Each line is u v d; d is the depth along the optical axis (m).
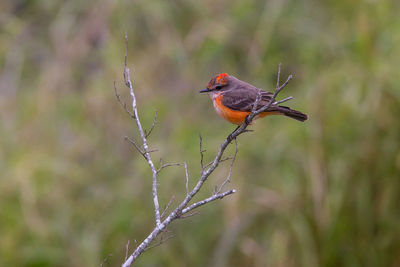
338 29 14.11
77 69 15.31
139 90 14.40
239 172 12.88
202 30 14.84
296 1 14.84
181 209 7.32
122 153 14.06
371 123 12.51
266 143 13.01
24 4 17.00
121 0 15.26
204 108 14.21
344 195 12.32
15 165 13.94
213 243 12.67
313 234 12.23
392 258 12.18
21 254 13.03
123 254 12.81
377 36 13.35
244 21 15.01
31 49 16.39
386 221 12.23
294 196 12.50
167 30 15.02
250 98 10.54
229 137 8.13
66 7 16.00
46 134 14.56
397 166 12.27
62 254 12.98
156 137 13.90
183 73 14.51
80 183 13.95
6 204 13.50
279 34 14.56
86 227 13.35
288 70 14.16
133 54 14.89
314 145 12.57
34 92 15.46
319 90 12.92
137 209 13.14
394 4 13.87
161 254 12.62
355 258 12.18
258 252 12.27
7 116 15.01
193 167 13.16
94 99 14.41
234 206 12.58
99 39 15.30
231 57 14.80
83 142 14.30
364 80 12.78
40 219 13.35
